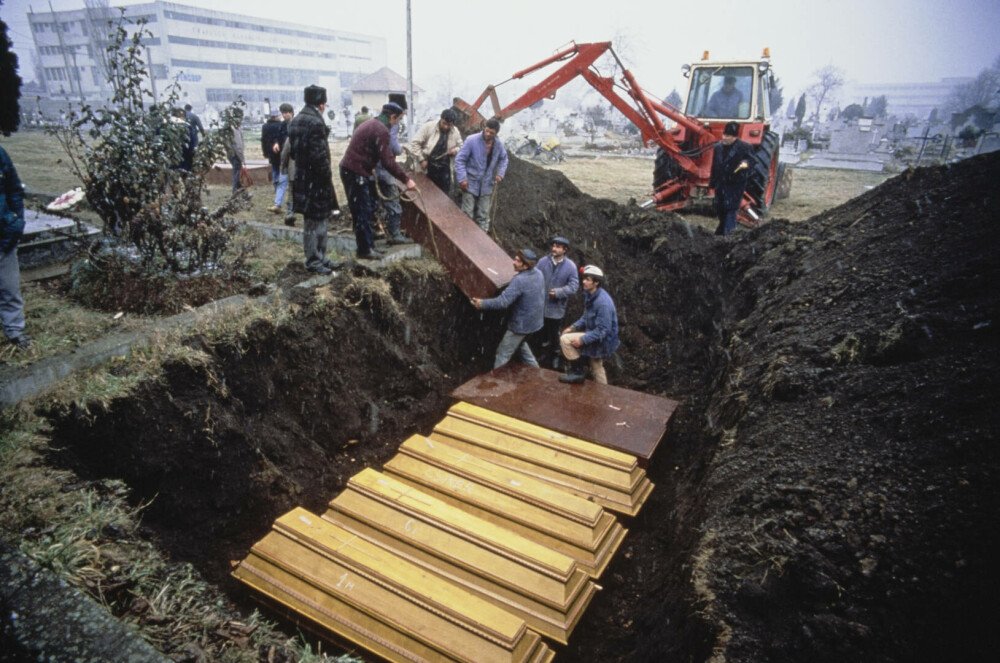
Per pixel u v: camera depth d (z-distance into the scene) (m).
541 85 10.18
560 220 8.81
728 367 5.45
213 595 2.79
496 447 5.00
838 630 2.31
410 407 5.80
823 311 4.78
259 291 5.18
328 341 5.16
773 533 2.85
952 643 2.12
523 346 6.77
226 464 4.07
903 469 2.84
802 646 2.35
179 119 6.84
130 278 4.92
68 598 2.20
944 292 3.96
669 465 5.29
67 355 3.79
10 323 3.78
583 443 4.93
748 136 10.42
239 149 9.10
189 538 3.79
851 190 15.12
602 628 3.79
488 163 7.32
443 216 6.63
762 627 2.49
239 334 4.48
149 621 2.38
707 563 2.91
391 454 5.36
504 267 6.53
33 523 2.73
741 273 7.52
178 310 4.77
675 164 11.22
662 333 7.82
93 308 4.72
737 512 3.15
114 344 4.02
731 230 9.02
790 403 3.89
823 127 33.59
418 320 6.22
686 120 10.55
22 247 5.21
